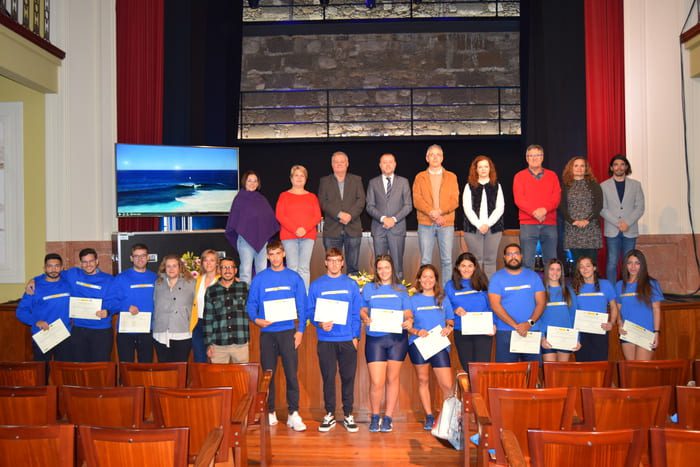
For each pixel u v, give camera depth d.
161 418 3.68
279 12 12.26
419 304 5.62
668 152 7.91
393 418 6.25
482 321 5.46
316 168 11.54
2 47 6.77
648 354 5.77
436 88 12.22
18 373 4.42
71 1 8.18
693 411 3.45
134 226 8.49
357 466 4.77
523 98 9.03
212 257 5.89
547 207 6.52
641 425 3.50
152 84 8.51
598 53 8.23
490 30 12.08
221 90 9.14
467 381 4.60
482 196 6.60
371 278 6.64
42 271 8.15
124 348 5.82
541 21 8.77
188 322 5.78
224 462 3.61
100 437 2.72
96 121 8.22
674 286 7.83
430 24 11.82
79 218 8.12
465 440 4.31
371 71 12.32
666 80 7.95
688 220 7.79
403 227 6.80
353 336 5.73
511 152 11.38
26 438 2.71
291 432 5.68
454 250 7.62
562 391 3.51
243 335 5.61
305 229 6.67
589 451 2.61
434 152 6.70
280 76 12.39
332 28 11.97
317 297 5.68
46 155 8.02
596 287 5.63
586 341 5.68
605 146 8.18
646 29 8.03
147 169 8.14
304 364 6.53
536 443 2.64
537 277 5.49
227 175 8.61
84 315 5.72
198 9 8.84
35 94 8.13
